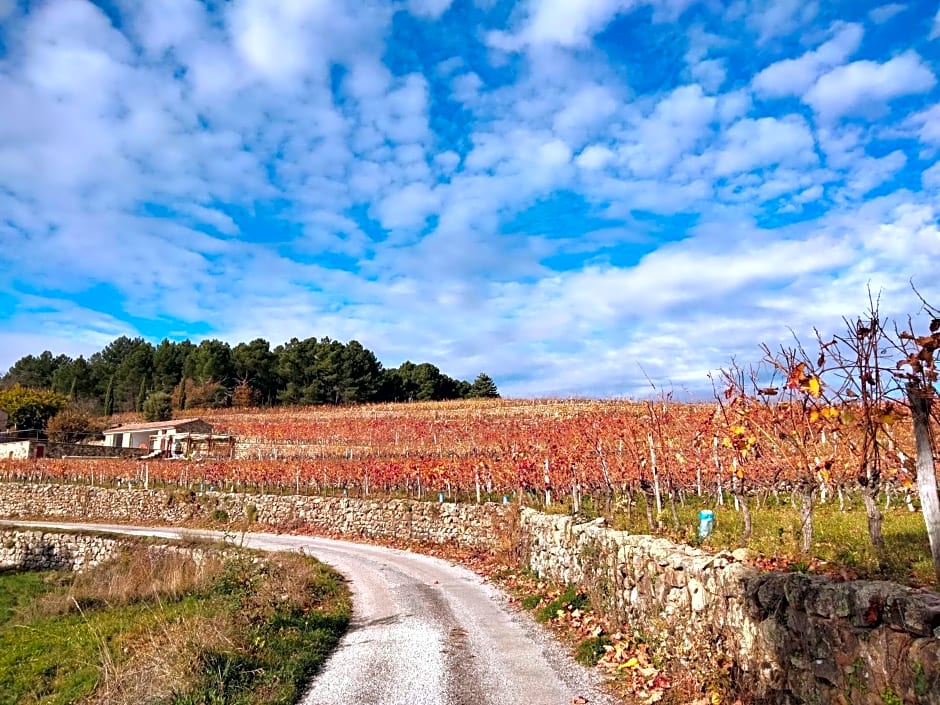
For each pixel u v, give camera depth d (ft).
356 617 34.58
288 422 165.17
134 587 49.73
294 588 38.09
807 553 17.92
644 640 23.98
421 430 126.62
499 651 26.45
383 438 128.47
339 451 126.72
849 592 13.34
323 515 79.61
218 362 244.22
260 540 72.54
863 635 12.93
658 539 24.59
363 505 74.90
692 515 31.07
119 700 22.57
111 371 277.64
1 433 161.17
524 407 158.61
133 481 106.93
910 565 15.60
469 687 22.20
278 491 90.74
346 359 238.48
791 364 19.22
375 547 65.67
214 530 83.46
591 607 30.04
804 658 14.71
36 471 117.19
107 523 97.04
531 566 43.93
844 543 18.63
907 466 18.35
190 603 39.93
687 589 20.83
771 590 16.10
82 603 47.42
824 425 20.31
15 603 56.80
